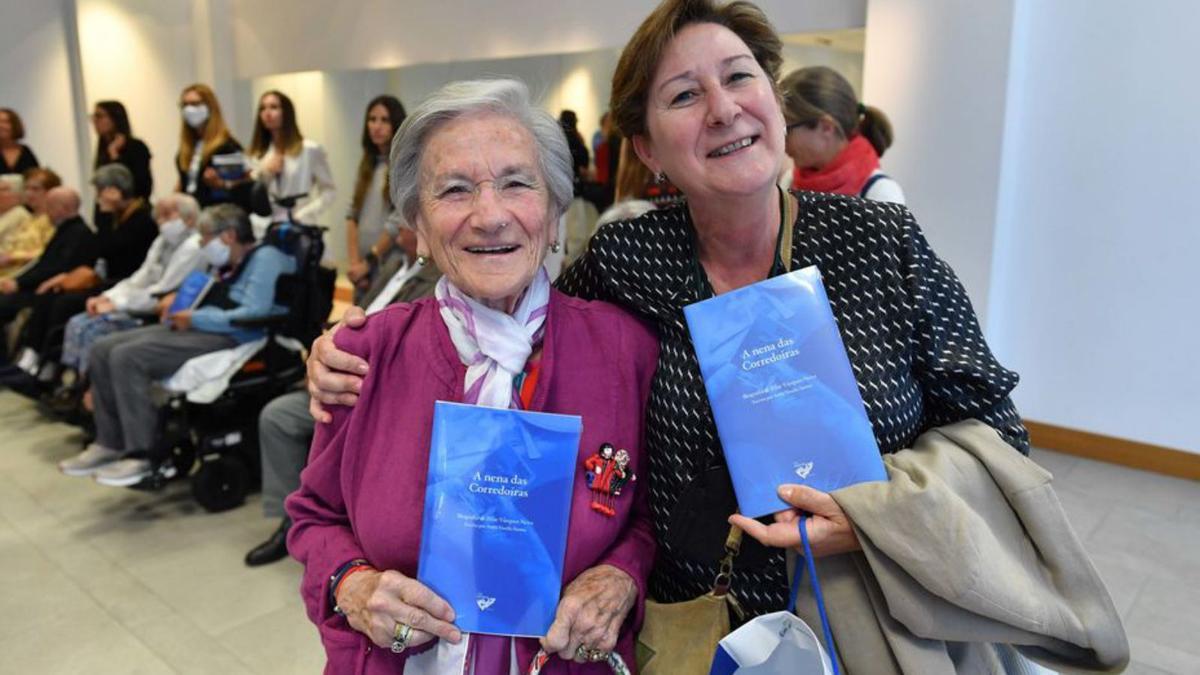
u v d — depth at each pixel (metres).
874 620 0.96
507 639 1.01
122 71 8.33
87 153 8.31
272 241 3.54
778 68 1.05
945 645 0.96
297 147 5.00
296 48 7.91
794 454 0.97
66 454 4.21
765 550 1.01
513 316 1.06
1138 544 3.06
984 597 0.89
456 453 0.96
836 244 1.04
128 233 4.73
